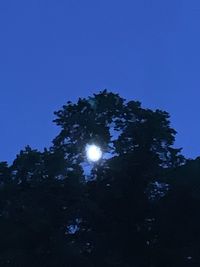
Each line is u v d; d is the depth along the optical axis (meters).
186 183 29.70
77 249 27.97
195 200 29.89
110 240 30.20
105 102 33.72
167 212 30.55
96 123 32.69
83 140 32.62
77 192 30.53
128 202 31.98
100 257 29.14
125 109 33.59
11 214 28.95
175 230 30.30
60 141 32.91
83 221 30.67
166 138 32.62
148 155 32.47
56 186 30.44
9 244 27.84
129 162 32.12
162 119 33.12
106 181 32.12
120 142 32.69
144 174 31.94
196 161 30.56
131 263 30.09
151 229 31.00
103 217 30.88
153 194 32.06
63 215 29.72
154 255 30.34
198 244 29.45
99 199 31.62
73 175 30.78
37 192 29.92
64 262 27.44
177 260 29.72
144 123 32.88
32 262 27.56
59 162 30.81
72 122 32.84
